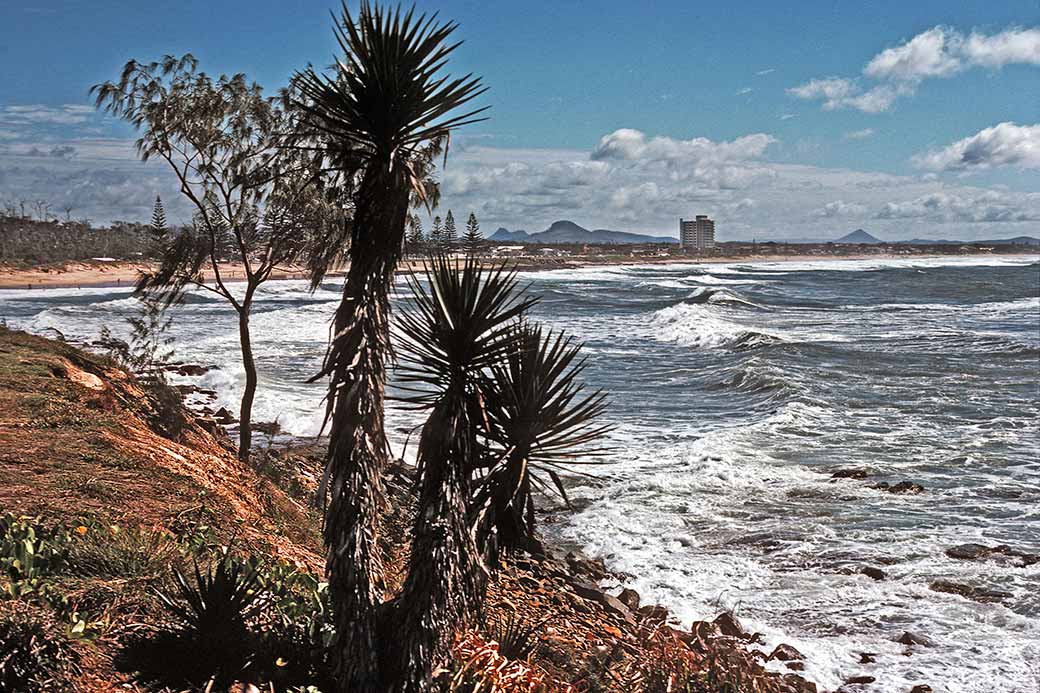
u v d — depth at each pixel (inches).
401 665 164.7
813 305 2625.5
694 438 792.3
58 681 165.2
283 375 1168.8
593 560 500.1
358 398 161.9
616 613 397.4
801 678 347.3
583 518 570.6
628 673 277.6
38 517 279.0
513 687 202.5
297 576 260.5
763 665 357.1
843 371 1195.3
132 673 176.1
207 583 203.8
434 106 162.7
